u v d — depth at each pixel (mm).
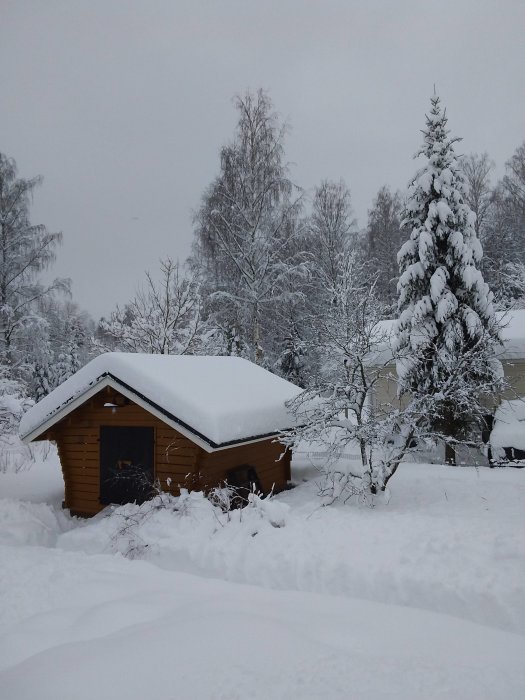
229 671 3398
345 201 27938
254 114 20359
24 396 19906
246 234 19500
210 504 7262
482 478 9438
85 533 7336
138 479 8641
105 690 3264
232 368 11070
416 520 6621
